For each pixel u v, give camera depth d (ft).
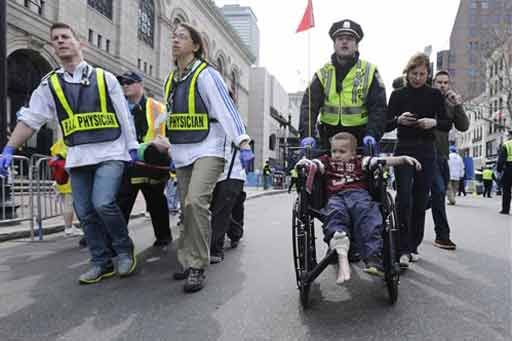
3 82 23.57
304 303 10.52
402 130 15.17
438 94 15.07
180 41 12.96
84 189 13.23
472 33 199.11
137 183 16.20
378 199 11.23
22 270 14.39
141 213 28.73
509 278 13.25
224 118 12.39
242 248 18.01
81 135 12.78
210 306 10.83
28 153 58.80
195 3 114.73
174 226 24.13
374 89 13.64
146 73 93.30
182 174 13.39
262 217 29.40
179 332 9.22
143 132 16.94
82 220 13.21
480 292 11.85
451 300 11.19
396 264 10.69
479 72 116.47
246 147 12.44
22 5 58.13
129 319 9.98
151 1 95.35
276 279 13.23
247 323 9.71
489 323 9.65
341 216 10.46
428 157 14.99
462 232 21.98
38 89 13.04
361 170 11.47
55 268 14.65
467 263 15.16
